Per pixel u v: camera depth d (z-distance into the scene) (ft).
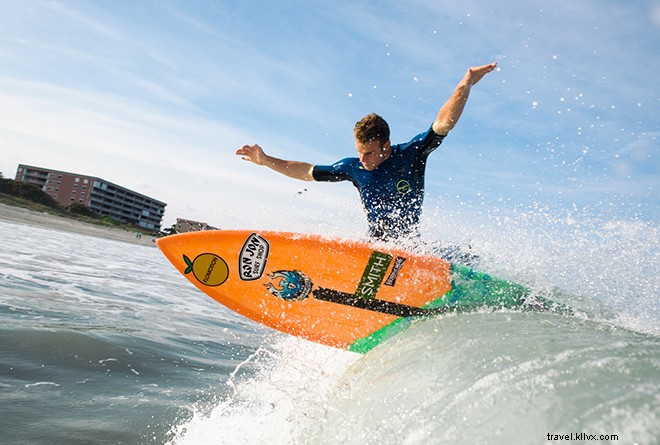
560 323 8.65
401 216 11.12
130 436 8.76
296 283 11.57
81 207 235.40
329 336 11.53
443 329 9.29
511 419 5.23
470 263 11.37
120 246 91.15
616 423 4.50
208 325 21.80
